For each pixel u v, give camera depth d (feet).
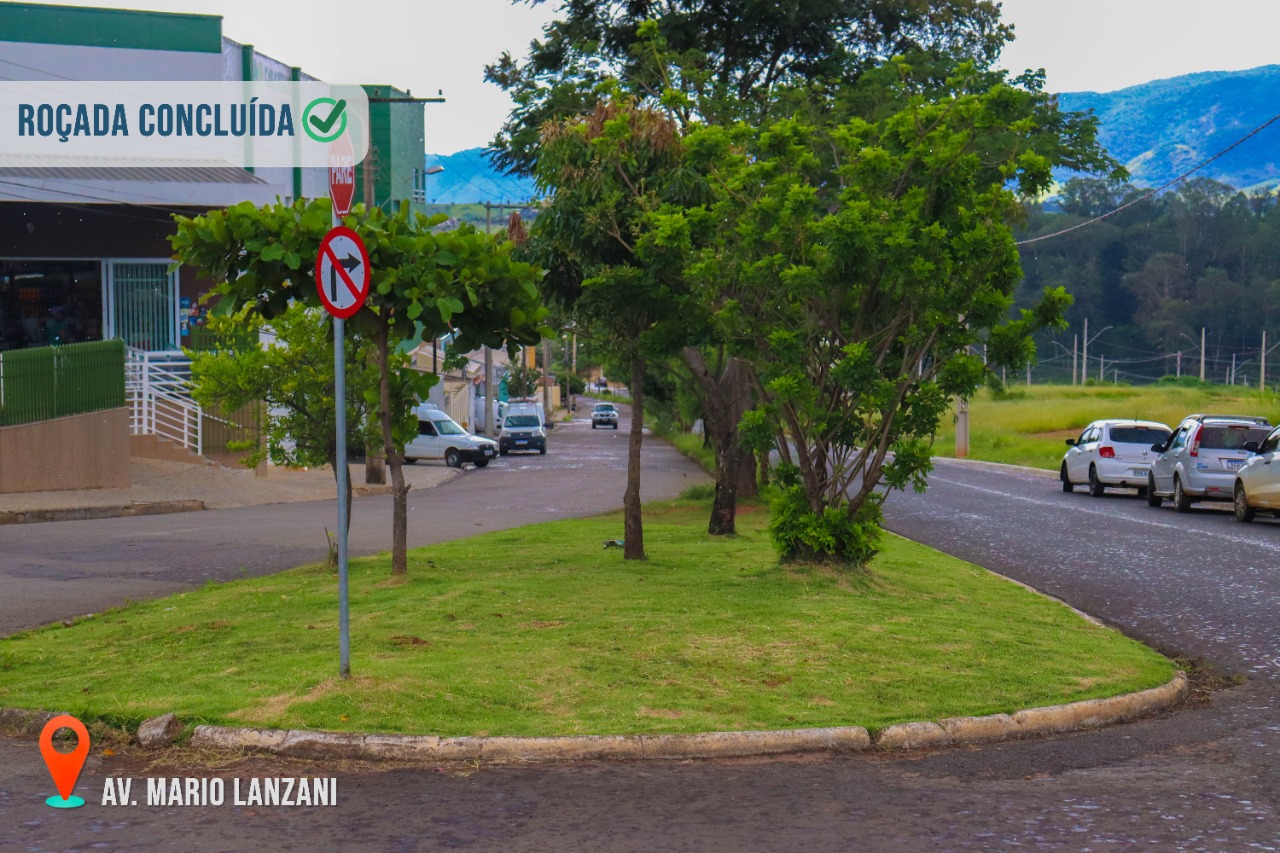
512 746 22.02
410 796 19.99
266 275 35.17
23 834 18.29
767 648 29.04
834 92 79.56
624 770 21.50
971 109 38.19
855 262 36.81
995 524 69.10
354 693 24.18
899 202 38.58
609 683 25.88
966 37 88.63
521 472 134.21
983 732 23.85
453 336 38.78
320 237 34.71
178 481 91.76
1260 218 416.87
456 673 26.03
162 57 106.52
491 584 38.22
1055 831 18.37
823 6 79.77
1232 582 44.91
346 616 25.38
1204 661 31.89
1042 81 80.53
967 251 37.22
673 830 18.37
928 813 19.24
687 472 128.26
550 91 71.77
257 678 25.99
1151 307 386.32
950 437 189.26
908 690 25.90
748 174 39.42
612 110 44.62
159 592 42.16
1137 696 26.17
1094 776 21.39
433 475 126.93
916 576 42.19
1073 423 195.42
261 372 46.70
